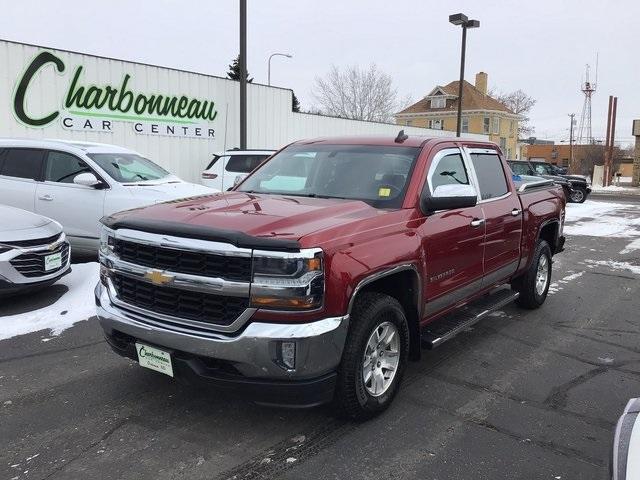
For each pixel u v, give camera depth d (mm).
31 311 6047
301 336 3178
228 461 3324
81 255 8531
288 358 3215
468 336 5801
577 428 3854
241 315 3223
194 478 3152
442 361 5062
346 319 3391
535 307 6832
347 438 3619
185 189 8766
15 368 4625
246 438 3588
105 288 3918
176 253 3410
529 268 6504
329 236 3396
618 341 5738
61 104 12695
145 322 3533
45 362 4758
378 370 3867
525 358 5188
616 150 79938
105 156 8648
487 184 5527
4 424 3713
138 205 7941
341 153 4859
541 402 4250
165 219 3574
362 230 3656
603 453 3535
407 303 4164
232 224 3398
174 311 3477
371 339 3744
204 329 3332
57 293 6695
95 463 3279
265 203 4055
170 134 15086
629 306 7156
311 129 20328
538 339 5750
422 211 4266
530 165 24703
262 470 3240
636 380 4723
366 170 4574
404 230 3994
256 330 3184
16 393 4172
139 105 14234
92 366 4691
